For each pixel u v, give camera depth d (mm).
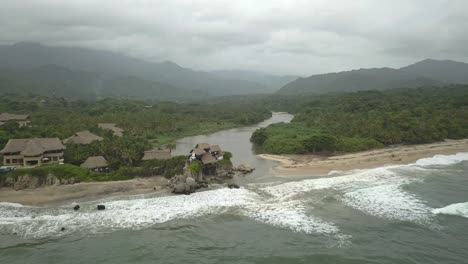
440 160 86188
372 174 71312
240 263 36156
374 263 35750
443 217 47188
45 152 71062
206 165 73188
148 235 42812
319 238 41531
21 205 52938
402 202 53312
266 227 44781
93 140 87500
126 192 59719
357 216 48031
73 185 61219
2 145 76750
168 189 61594
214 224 45906
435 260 36406
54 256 37844
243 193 58875
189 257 37562
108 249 39312
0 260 36969
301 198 55844
